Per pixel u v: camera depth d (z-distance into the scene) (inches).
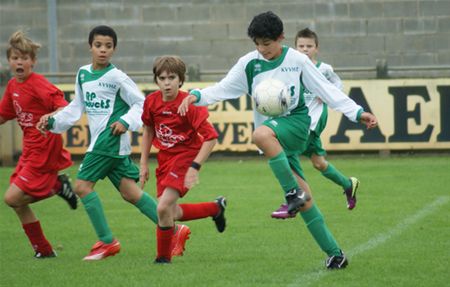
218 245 851.4
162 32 1931.6
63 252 837.8
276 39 680.4
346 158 1663.4
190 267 732.7
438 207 1075.9
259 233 920.3
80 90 802.2
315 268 719.1
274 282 665.0
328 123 1628.9
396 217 1003.3
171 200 733.3
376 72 1653.5
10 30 1945.1
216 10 1920.5
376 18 1894.7
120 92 795.4
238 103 1643.7
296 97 694.5
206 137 721.0
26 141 801.6
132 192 803.4
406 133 1622.8
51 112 797.9
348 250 800.9
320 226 695.1
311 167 1557.6
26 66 792.3
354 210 1065.5
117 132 778.8
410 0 1888.5
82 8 1934.1
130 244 871.7
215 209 805.2
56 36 1927.9
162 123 740.7
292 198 661.3
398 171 1453.0
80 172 791.1
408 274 687.1
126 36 1934.1
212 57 1930.4
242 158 1672.0
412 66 1797.5
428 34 1894.7
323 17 1897.1
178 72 733.3
